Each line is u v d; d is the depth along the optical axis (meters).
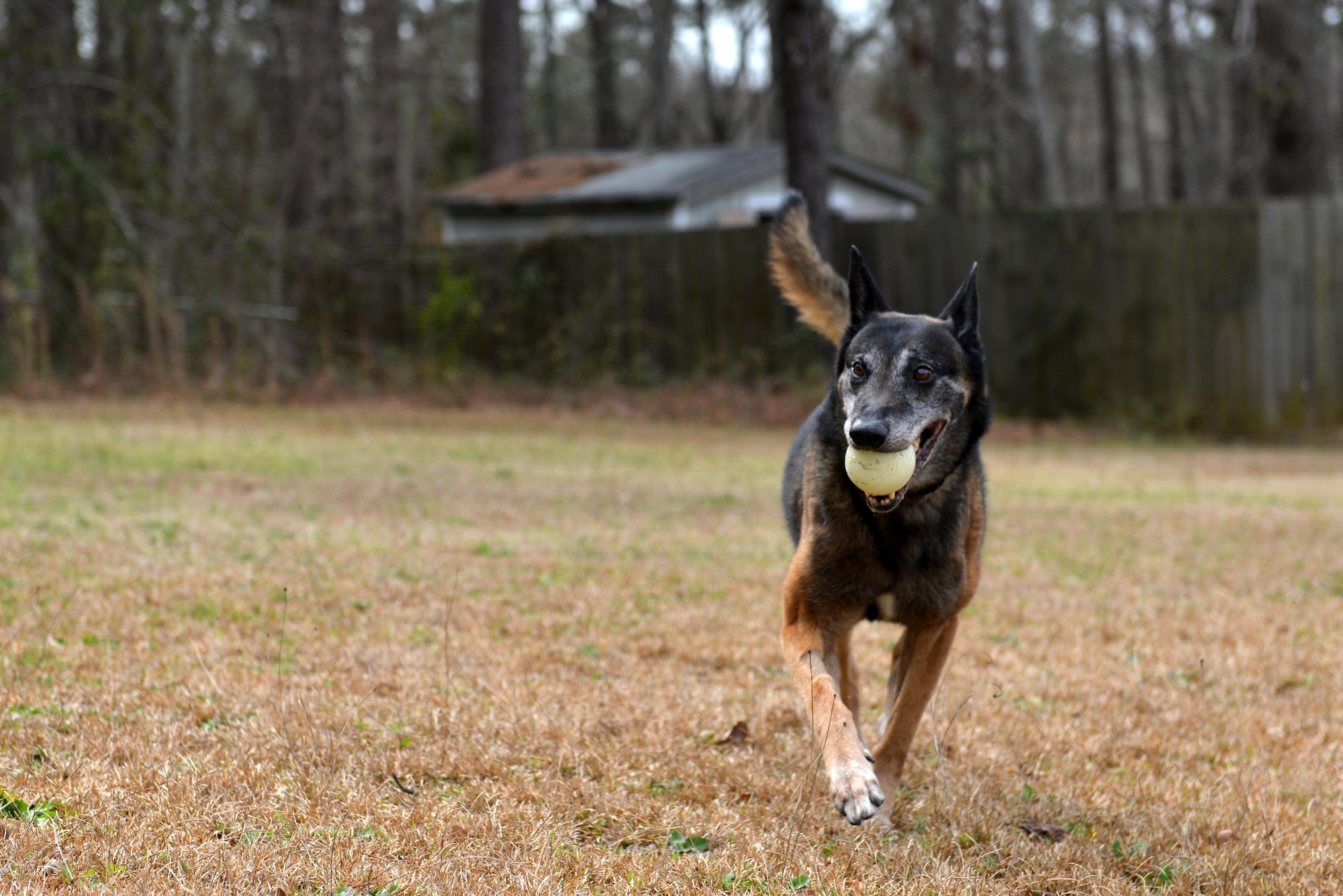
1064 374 15.76
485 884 3.10
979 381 4.19
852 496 3.90
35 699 4.27
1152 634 6.27
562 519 8.66
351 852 3.22
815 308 5.07
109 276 15.88
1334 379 15.27
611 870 3.29
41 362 15.30
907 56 30.47
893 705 4.36
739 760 4.27
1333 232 15.09
